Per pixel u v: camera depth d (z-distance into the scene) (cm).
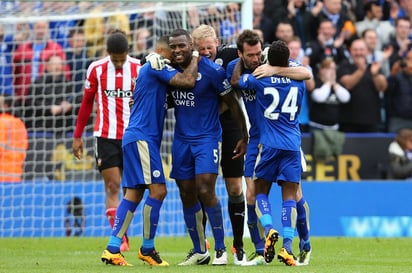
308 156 4903
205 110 2680
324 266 2652
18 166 4600
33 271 2455
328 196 4500
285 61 2645
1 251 3556
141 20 4966
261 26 5362
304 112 5181
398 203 4516
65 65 4903
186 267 2584
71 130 4812
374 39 5431
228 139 2848
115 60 3478
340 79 5206
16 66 4953
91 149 4638
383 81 5297
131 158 2680
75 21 5041
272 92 2634
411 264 2889
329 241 4062
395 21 5634
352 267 2619
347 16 5500
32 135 4662
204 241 2784
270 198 4369
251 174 2756
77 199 4491
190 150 2689
